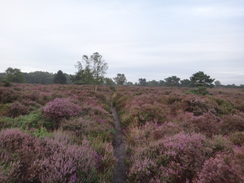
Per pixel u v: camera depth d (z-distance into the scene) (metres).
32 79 111.25
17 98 10.36
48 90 20.42
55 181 2.61
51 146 3.64
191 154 3.69
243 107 13.02
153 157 4.21
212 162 2.95
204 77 55.38
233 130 6.43
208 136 5.69
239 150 3.44
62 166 2.94
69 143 4.18
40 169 2.84
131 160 4.40
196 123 6.66
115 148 5.81
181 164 3.56
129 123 8.20
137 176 3.45
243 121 6.80
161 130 6.05
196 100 10.39
